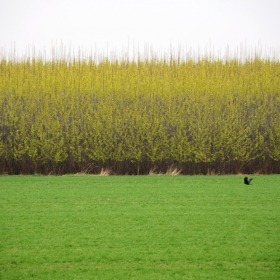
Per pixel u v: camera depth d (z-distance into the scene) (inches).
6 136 5251.0
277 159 5226.4
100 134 5191.9
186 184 4089.6
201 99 5378.9
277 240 2267.5
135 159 5201.8
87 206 3083.2
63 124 5275.6
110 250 2105.1
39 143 5147.6
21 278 1765.5
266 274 1806.1
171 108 5349.4
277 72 5949.8
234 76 5777.6
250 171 5290.4
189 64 6097.4
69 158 5236.2
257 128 5324.8
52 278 1765.5
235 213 2861.7
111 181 4288.9
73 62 6072.8
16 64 6038.4
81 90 5442.9
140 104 5378.9
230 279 1756.9
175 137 5221.5
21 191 3683.6
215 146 5196.9
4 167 5206.7
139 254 2044.8
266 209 2984.7
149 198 3376.0
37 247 2150.6
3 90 5433.1
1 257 2004.2
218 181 4303.6
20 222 2637.8
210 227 2518.5
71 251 2089.1
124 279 1755.7
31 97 5388.8
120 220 2682.1
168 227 2518.5
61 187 3897.6
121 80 5649.6
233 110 5324.8
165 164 5251.0
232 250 2103.8
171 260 1974.7
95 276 1786.4
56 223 2610.7
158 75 5762.8
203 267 1889.8
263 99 5516.7
